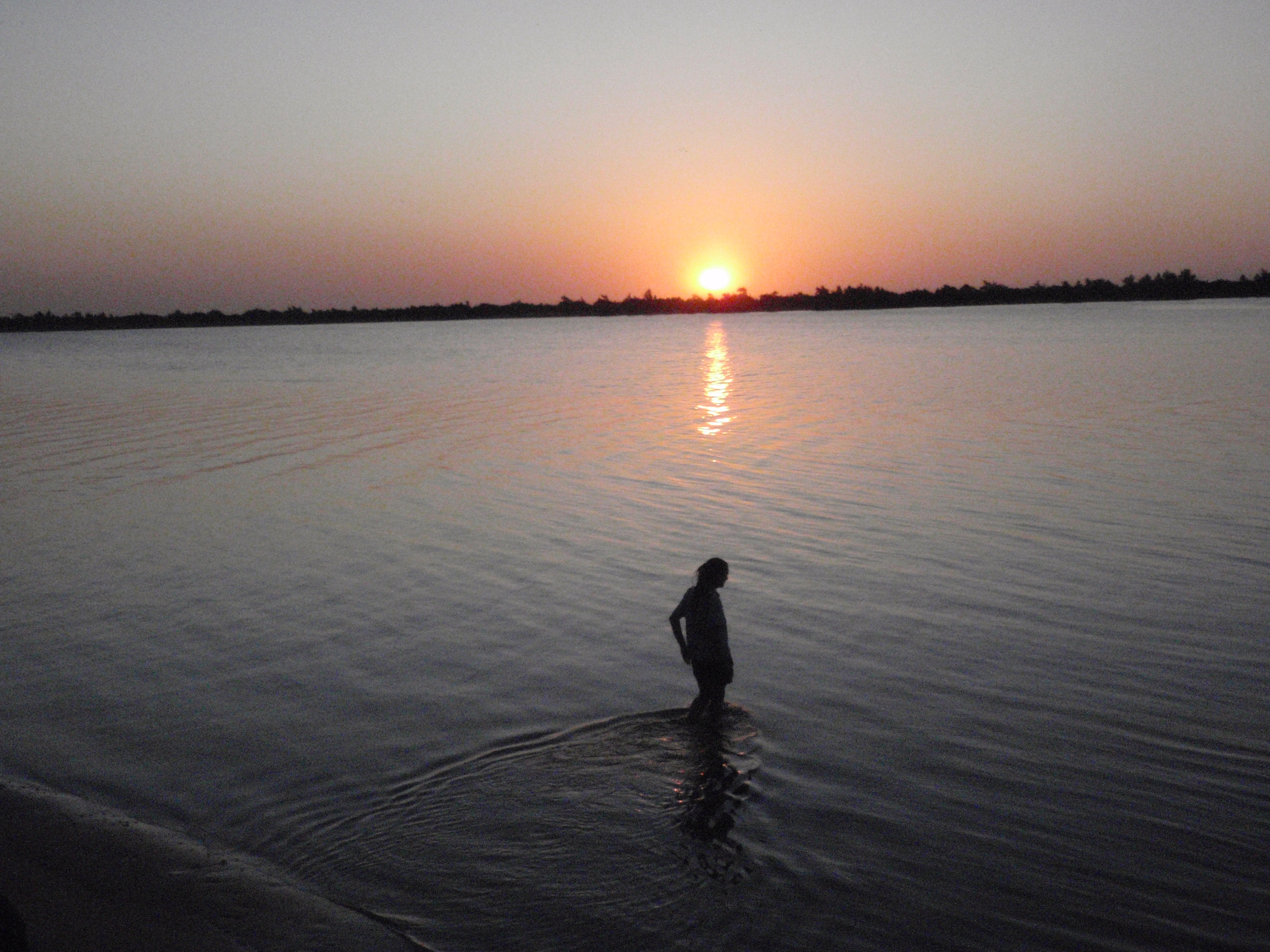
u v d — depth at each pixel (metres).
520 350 81.25
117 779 7.09
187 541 14.06
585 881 5.72
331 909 5.49
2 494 17.91
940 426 24.38
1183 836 6.11
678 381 41.59
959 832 6.18
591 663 9.16
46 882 5.77
